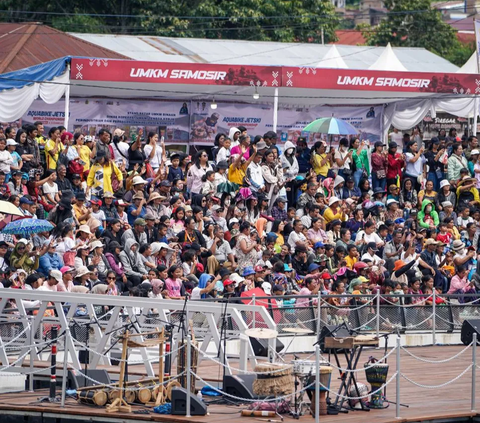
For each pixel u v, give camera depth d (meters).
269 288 57.19
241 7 137.62
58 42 91.12
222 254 58.81
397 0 164.88
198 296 53.59
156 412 39.00
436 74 79.12
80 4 136.75
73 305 44.50
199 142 80.81
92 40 99.56
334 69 76.31
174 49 101.31
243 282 55.84
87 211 56.91
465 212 73.31
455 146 76.88
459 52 164.50
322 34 141.75
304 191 69.50
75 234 55.59
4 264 51.78
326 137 85.44
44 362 45.50
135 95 78.62
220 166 66.69
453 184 75.94
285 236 64.88
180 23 132.75
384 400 42.56
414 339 60.84
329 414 39.62
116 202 59.66
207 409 39.41
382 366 41.59
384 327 59.78
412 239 64.88
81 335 46.88
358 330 57.25
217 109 81.31
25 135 60.56
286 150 70.56
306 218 65.25
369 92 78.56
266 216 65.38
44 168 62.12
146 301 43.19
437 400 44.00
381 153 74.31
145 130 79.44
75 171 61.34
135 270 54.53
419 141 83.62
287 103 84.00
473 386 42.16
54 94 68.56
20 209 54.66
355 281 60.69
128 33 133.38
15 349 46.28
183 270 56.47
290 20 143.50
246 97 81.56
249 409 39.16
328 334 42.41
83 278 51.16
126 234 55.62
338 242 62.97
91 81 71.31
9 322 45.28
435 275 65.06
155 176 65.25
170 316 47.47
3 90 67.25
